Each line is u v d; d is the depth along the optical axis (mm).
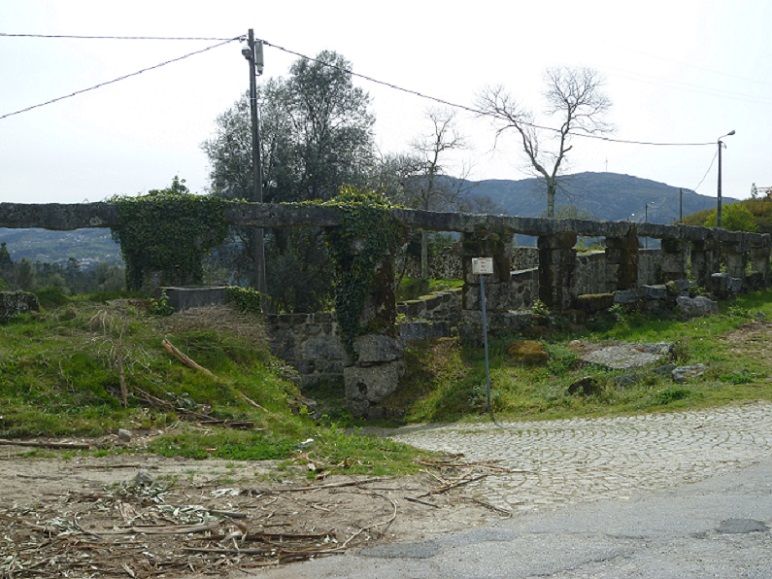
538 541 5086
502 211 43156
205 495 6031
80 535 5105
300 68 32375
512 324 16938
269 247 29562
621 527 5348
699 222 43875
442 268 29641
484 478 7211
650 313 20203
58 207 12016
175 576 4609
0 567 4562
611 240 20891
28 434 7633
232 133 31062
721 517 5488
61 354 9172
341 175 32312
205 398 9445
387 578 4496
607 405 12023
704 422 9867
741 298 25031
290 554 4930
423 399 13891
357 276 14055
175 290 12047
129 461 7008
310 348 16312
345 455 7676
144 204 12570
